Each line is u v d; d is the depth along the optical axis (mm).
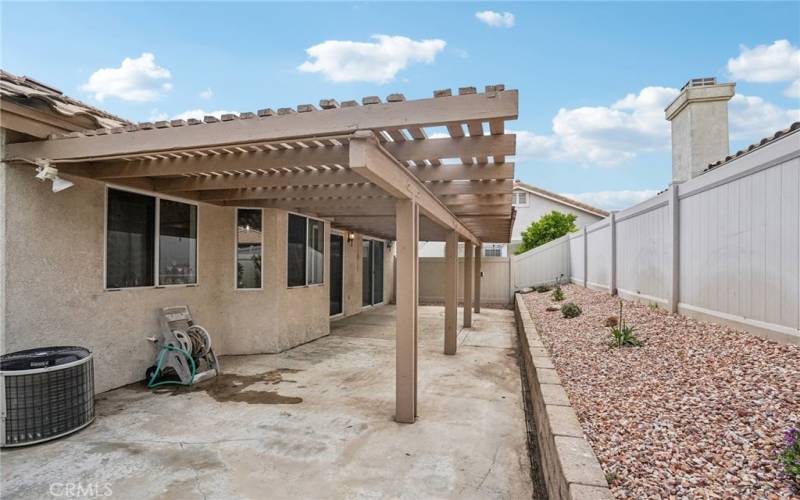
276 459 3672
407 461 3672
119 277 5523
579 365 4801
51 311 4711
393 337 9227
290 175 5102
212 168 4305
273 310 7609
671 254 6227
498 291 16312
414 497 3135
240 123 3373
